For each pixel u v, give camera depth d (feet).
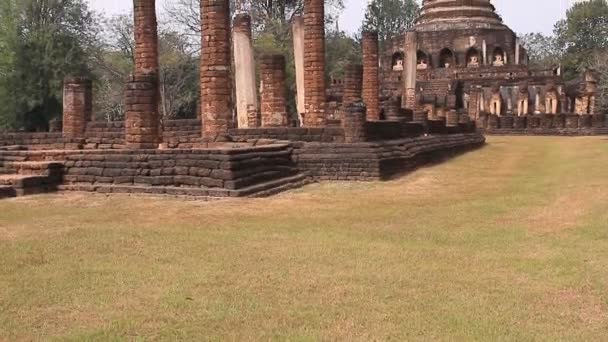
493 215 34.65
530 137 129.08
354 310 19.02
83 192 46.96
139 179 46.80
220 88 60.18
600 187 43.19
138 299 20.18
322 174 56.65
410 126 76.95
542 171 59.06
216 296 20.43
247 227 32.14
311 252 26.25
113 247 27.40
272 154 52.60
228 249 26.91
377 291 20.84
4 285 21.72
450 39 196.85
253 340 16.74
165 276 22.76
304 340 16.65
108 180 47.67
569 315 18.40
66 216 36.11
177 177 45.80
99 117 161.27
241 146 56.59
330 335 17.03
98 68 160.04
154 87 52.75
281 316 18.53
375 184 52.06
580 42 265.75
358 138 60.49
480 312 18.72
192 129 72.02
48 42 137.69
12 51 135.13
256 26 160.35
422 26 204.74
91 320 18.33
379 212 36.73
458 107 175.32
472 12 201.36
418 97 162.40
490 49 194.39
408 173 60.70
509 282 21.72
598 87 172.55
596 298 19.83
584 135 137.80
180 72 154.51
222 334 17.16
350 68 77.92
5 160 51.96
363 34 89.04
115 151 48.03
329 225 32.63
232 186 43.96
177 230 31.30
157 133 53.16
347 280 22.13
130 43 154.40
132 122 52.19
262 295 20.52
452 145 83.61
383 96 150.71
